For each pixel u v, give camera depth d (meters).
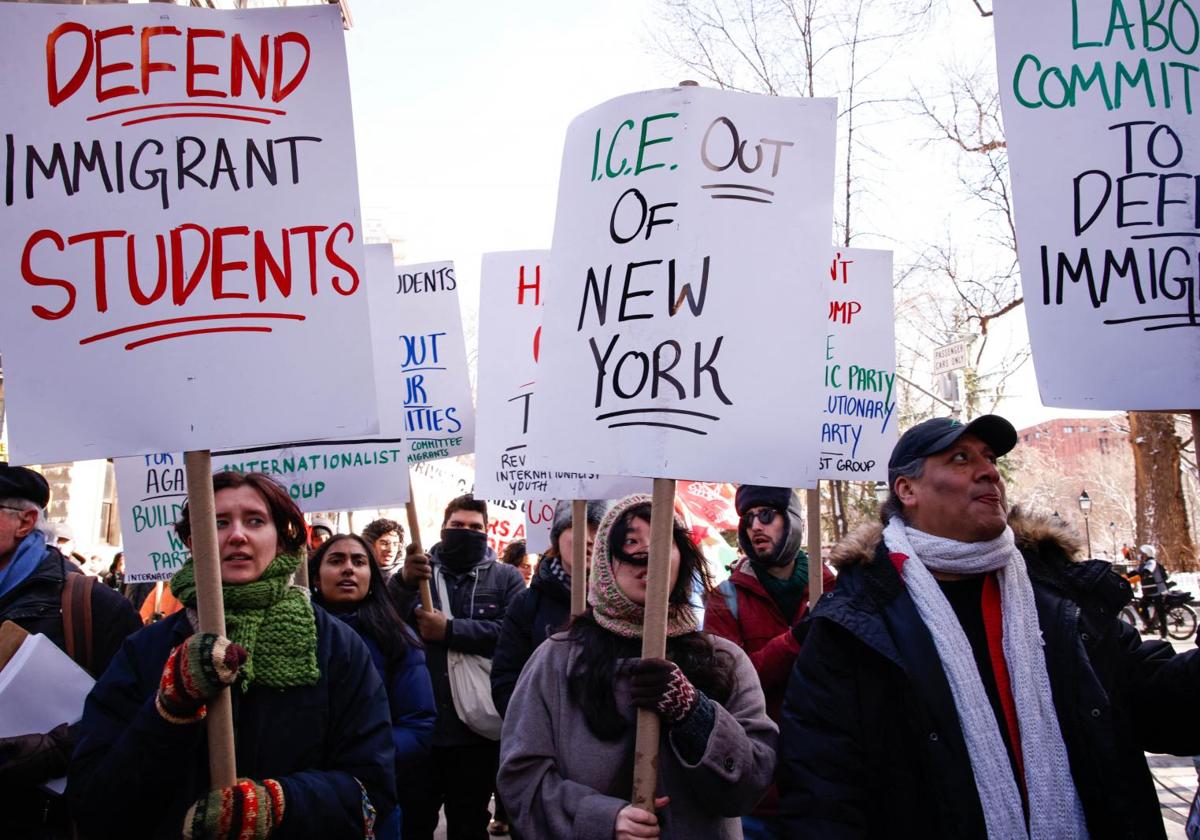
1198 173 2.71
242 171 2.70
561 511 4.99
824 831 2.47
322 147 2.73
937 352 16.59
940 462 2.69
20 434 2.51
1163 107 2.72
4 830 2.98
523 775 2.79
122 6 2.69
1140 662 2.72
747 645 4.34
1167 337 2.64
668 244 2.79
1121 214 2.68
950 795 2.41
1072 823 2.40
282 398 2.62
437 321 5.95
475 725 5.16
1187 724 2.65
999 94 2.73
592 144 2.98
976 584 2.70
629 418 2.75
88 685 3.13
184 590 2.69
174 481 5.06
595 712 2.78
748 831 3.73
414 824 4.59
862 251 5.16
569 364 2.90
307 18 2.75
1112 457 57.69
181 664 2.33
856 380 5.07
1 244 2.57
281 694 2.64
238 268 2.66
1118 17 2.74
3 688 2.99
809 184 2.85
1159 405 2.61
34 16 2.65
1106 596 2.63
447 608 5.70
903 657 2.52
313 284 2.68
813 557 4.12
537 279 5.13
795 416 2.76
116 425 2.55
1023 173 2.70
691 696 2.58
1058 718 2.49
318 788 2.50
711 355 2.74
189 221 2.65
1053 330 2.64
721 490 14.11
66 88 2.65
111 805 2.38
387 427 5.21
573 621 3.04
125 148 2.66
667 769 2.73
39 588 3.39
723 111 2.83
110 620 3.41
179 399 2.58
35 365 2.54
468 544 5.82
